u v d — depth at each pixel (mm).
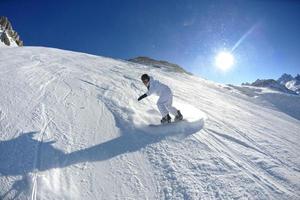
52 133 5543
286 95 29438
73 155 4855
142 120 7020
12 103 6812
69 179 4160
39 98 7605
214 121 8078
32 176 4047
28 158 4512
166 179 4387
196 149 5566
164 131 6375
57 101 7602
